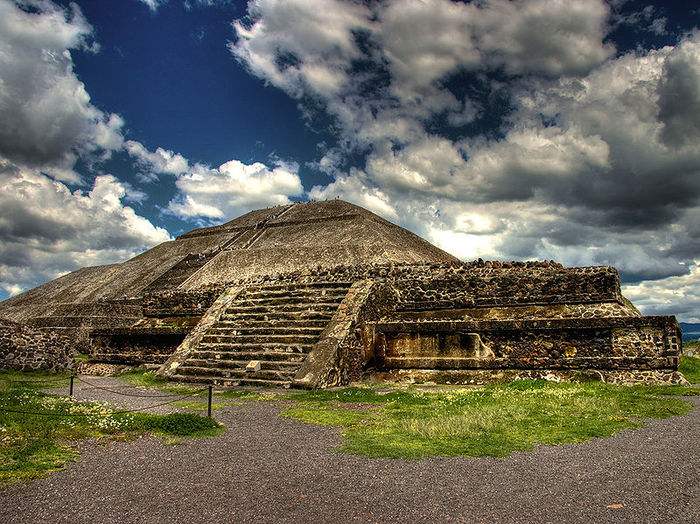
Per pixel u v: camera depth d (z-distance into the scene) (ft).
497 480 19.36
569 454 22.62
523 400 35.99
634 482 18.84
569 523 15.44
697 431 26.50
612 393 38.81
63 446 24.34
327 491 18.48
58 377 58.39
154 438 26.55
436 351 52.54
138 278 255.29
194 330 60.64
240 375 49.47
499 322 50.14
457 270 60.80
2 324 58.49
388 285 61.46
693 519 15.56
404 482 19.33
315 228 273.95
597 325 46.96
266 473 20.66
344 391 43.32
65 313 201.46
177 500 17.71
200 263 260.21
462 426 27.55
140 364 68.49
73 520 15.97
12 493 18.10
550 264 57.82
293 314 58.44
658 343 45.39
